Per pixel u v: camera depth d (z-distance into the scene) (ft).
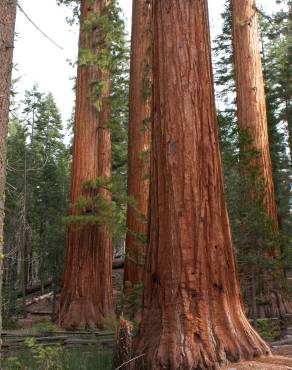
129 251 42.09
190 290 18.72
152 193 20.71
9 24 17.42
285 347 25.64
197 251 19.10
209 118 20.56
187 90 20.33
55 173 95.96
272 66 75.87
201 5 21.45
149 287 19.86
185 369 17.33
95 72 50.88
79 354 25.16
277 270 31.78
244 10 47.29
